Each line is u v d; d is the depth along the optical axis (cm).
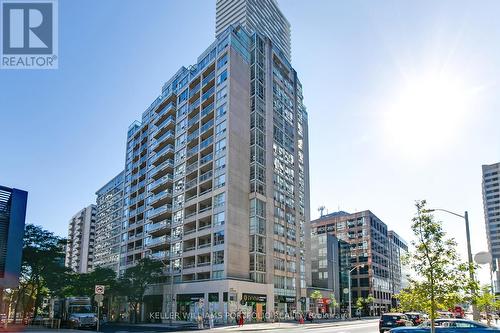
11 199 2848
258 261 6525
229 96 6894
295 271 7488
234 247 6225
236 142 6788
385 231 14250
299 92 9238
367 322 6053
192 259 7100
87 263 16425
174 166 8088
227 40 7375
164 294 7119
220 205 6469
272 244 6894
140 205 9462
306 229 8600
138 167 9881
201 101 7669
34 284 5197
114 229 11650
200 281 6294
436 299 1644
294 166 8288
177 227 7481
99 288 3173
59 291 5600
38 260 4812
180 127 8244
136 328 4666
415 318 3547
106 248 12081
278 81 8344
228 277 5962
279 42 13962
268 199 7050
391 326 3158
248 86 7462
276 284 6831
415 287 1683
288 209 7706
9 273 2728
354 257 12469
